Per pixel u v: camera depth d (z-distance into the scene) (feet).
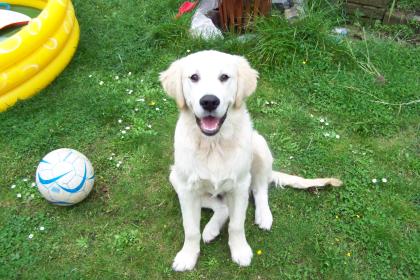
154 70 7.89
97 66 8.00
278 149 6.51
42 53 7.18
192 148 4.48
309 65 7.80
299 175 6.16
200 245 5.24
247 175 4.71
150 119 7.00
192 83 4.37
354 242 5.26
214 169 4.50
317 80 7.57
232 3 8.16
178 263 4.99
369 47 8.18
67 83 7.58
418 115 7.04
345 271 4.95
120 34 8.66
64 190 5.31
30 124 6.76
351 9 8.98
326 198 5.75
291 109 7.15
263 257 5.11
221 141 4.45
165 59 8.07
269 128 6.83
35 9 9.30
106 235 5.38
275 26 8.06
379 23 8.84
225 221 5.37
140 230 5.44
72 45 8.00
